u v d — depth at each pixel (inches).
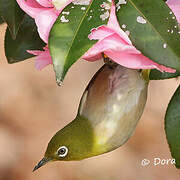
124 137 78.7
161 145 221.0
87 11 77.4
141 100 78.7
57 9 77.6
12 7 80.0
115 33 77.0
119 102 78.5
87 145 78.5
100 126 78.5
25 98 243.9
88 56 77.1
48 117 239.0
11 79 248.2
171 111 80.7
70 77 244.2
